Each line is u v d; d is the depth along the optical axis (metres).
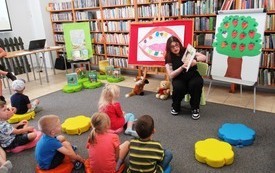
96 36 5.27
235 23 2.99
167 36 3.53
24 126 2.56
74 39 4.84
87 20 5.25
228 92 3.71
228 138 2.25
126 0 4.52
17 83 3.06
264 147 2.20
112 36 5.00
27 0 5.89
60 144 1.89
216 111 3.03
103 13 4.98
